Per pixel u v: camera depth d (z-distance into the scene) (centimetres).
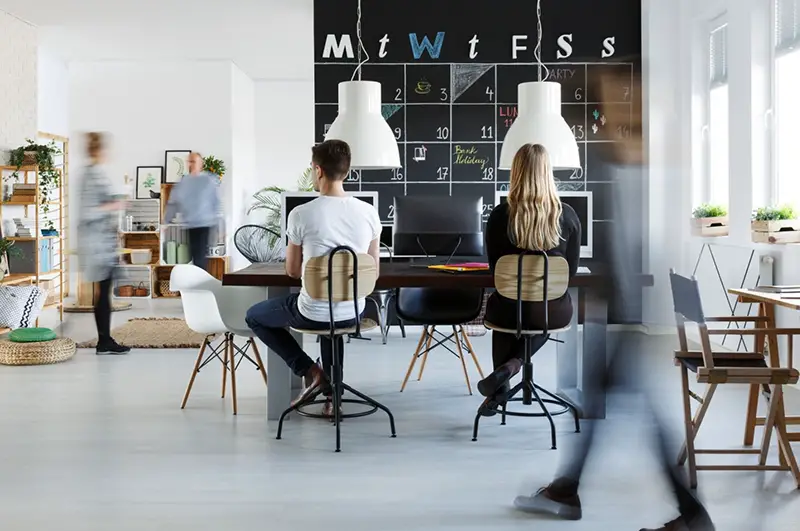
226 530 293
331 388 436
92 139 662
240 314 480
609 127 792
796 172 571
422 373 582
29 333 638
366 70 791
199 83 1114
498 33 793
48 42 992
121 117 1111
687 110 750
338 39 790
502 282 392
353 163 525
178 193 899
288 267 406
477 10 792
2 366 617
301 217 396
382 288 416
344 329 406
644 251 288
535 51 793
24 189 815
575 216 398
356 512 312
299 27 938
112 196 668
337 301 397
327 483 346
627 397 287
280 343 425
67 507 317
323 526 297
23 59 892
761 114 601
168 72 1113
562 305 402
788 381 319
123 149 1114
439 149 797
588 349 434
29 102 910
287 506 318
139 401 499
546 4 791
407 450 395
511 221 385
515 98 796
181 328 802
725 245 622
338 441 394
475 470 364
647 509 312
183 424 445
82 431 430
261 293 481
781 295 371
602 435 301
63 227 1100
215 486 342
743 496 325
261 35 973
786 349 546
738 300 409
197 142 1116
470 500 325
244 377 573
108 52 1056
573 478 304
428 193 799
